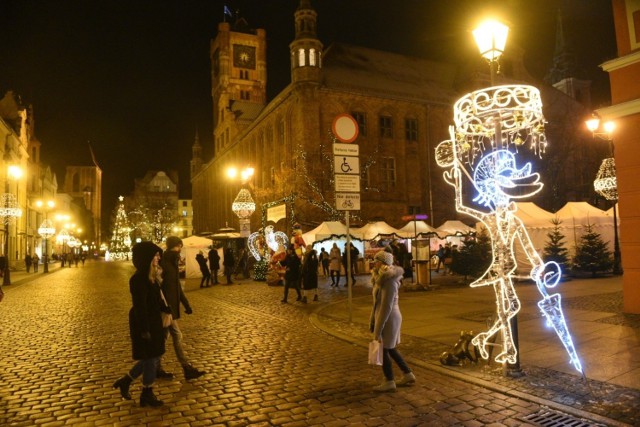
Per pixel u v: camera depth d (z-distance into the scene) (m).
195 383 6.38
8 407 5.57
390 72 44.38
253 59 73.88
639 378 5.88
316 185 35.69
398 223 40.06
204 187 77.56
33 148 60.22
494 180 6.65
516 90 6.22
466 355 6.73
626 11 10.73
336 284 20.56
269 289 19.70
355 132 10.63
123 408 5.48
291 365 7.19
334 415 5.10
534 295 14.34
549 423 4.73
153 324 5.48
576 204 25.22
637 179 10.35
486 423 4.77
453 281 20.95
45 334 10.25
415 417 4.97
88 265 58.00
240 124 62.81
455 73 49.00
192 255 29.19
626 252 10.51
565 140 39.75
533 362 6.75
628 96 10.57
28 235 56.97
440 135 43.31
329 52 42.97
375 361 5.61
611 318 9.79
